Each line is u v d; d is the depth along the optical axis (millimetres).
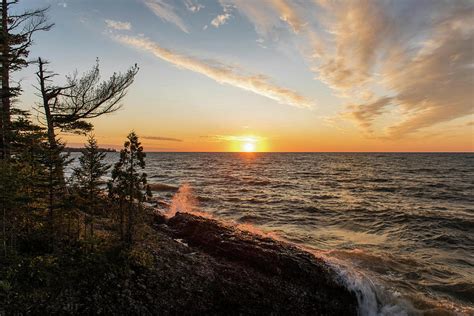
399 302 9703
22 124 12078
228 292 8625
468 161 134000
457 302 10180
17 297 6543
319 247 15312
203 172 64688
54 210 9141
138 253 8945
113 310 7086
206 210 23609
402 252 15000
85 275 7605
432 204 28453
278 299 8836
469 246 16234
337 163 118000
